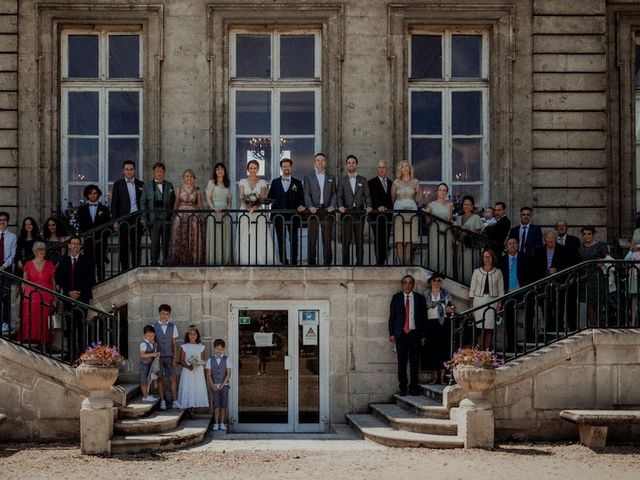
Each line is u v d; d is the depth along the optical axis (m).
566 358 13.15
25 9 17.02
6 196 16.86
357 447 12.60
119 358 12.55
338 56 17.08
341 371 15.23
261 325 15.24
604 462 11.51
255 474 10.80
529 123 17.16
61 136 17.17
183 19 17.11
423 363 14.78
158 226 15.14
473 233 15.37
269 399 15.21
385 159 17.05
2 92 16.94
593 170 17.14
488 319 14.52
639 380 13.24
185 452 12.21
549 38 17.23
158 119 17.00
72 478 10.56
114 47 17.39
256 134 17.31
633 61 17.50
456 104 17.45
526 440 13.05
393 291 15.20
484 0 17.20
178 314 15.06
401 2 17.16
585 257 14.91
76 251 14.62
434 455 11.89
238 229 15.24
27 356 13.00
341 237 15.20
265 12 17.11
